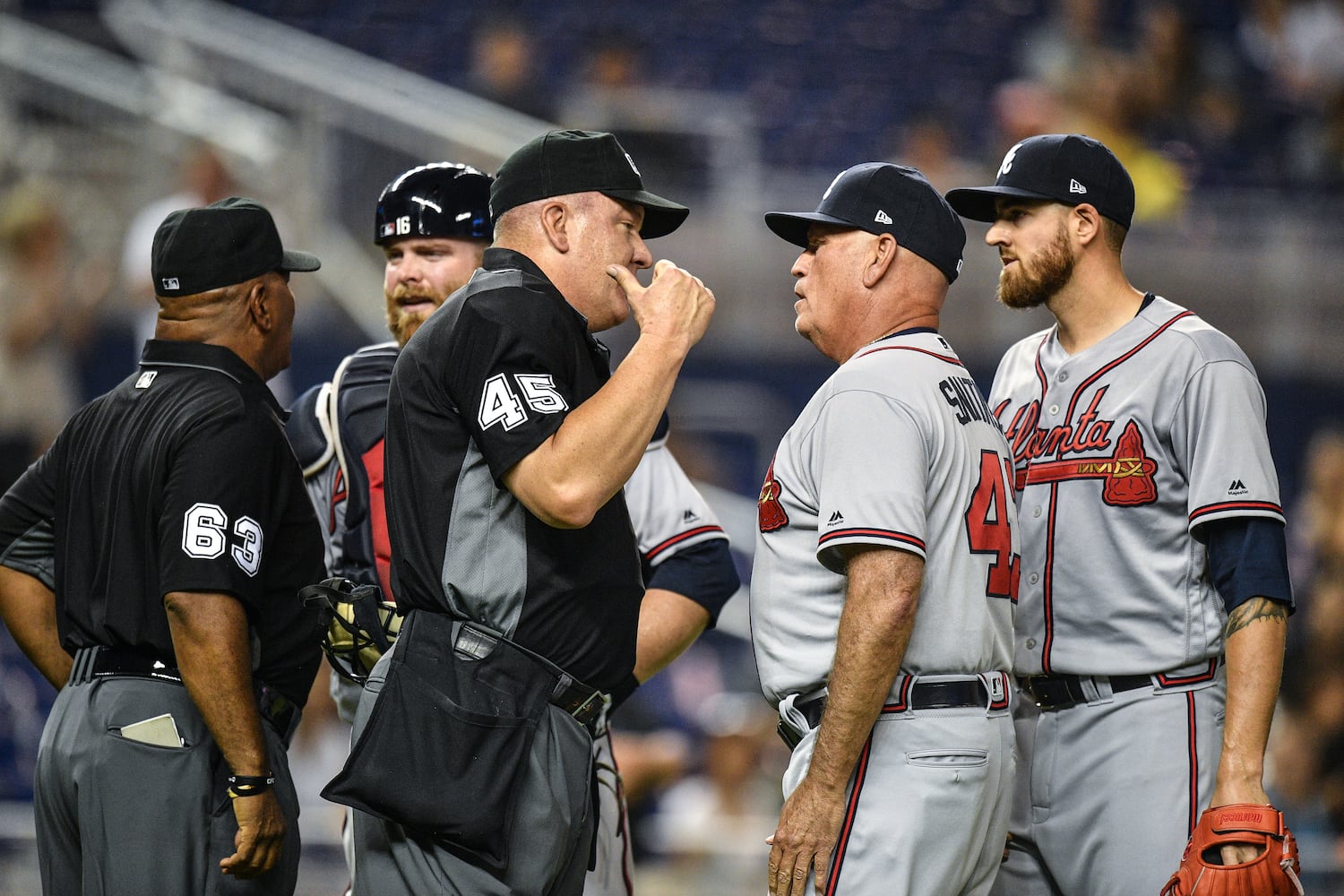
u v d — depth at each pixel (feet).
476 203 42.70
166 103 100.68
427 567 32.24
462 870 31.81
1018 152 39.47
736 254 111.04
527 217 33.91
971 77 148.15
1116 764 37.09
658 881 68.44
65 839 36.91
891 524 32.71
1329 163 134.21
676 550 43.52
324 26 138.00
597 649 33.17
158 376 37.50
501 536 32.09
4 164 101.55
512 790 31.58
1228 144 136.87
